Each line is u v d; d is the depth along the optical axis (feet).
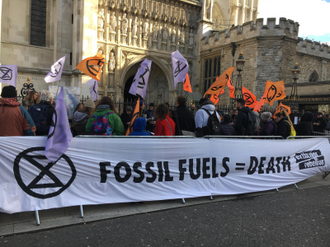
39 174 11.87
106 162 13.24
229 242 10.93
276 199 16.72
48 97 15.30
